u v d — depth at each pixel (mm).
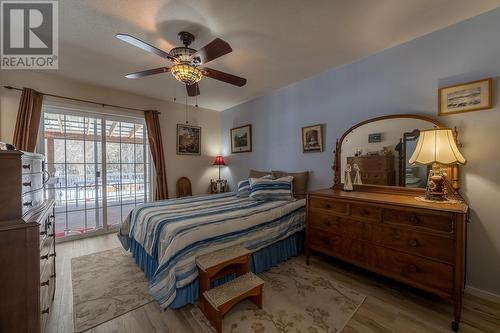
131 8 1669
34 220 1163
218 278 1826
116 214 3699
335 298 1805
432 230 1572
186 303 1663
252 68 2791
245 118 4254
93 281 2109
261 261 2229
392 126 2301
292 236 2631
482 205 1797
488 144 1771
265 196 2861
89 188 3439
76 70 2773
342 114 2756
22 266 1099
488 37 1765
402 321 1540
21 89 2766
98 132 3512
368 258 1930
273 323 1530
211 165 4789
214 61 2586
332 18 1823
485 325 1492
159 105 4051
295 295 1850
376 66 2430
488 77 1765
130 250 2641
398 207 1734
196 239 1789
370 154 2457
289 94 3402
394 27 1964
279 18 1812
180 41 2113
